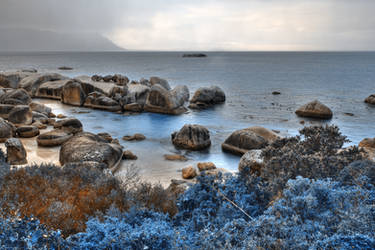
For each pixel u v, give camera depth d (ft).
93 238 7.82
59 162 48.55
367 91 171.94
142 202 15.53
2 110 80.48
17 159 46.83
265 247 6.79
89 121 89.30
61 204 13.20
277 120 96.07
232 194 11.07
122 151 54.03
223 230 7.56
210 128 83.82
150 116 99.35
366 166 14.39
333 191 8.73
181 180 40.42
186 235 7.97
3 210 11.68
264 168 16.48
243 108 118.42
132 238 7.35
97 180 18.56
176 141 64.23
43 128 75.82
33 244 7.39
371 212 7.34
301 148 20.98
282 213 8.20
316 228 7.23
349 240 6.15
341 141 22.36
